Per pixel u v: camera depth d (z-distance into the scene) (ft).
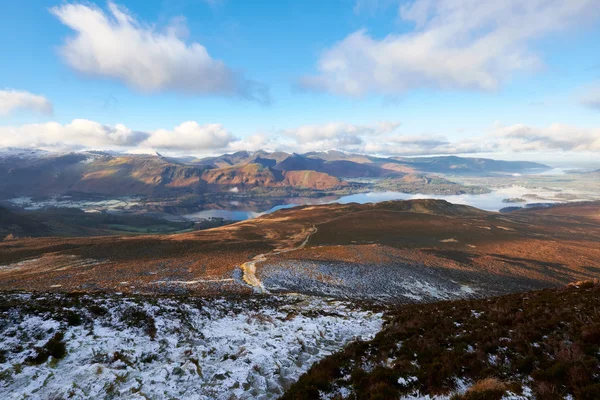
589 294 61.98
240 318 66.85
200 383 34.42
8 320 42.01
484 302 72.33
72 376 32.81
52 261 218.18
